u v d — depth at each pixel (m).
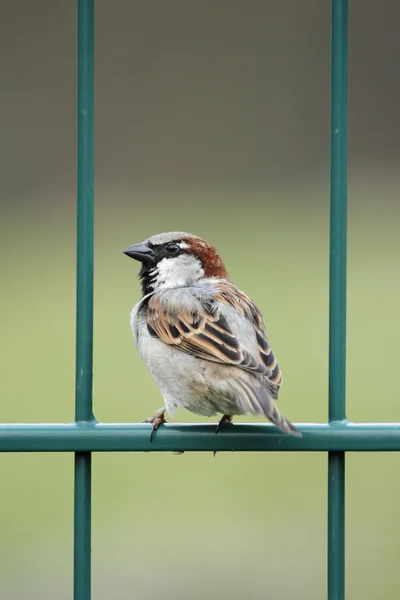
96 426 4.25
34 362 14.96
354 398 13.34
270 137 27.17
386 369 14.48
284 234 21.11
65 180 25.64
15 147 26.22
